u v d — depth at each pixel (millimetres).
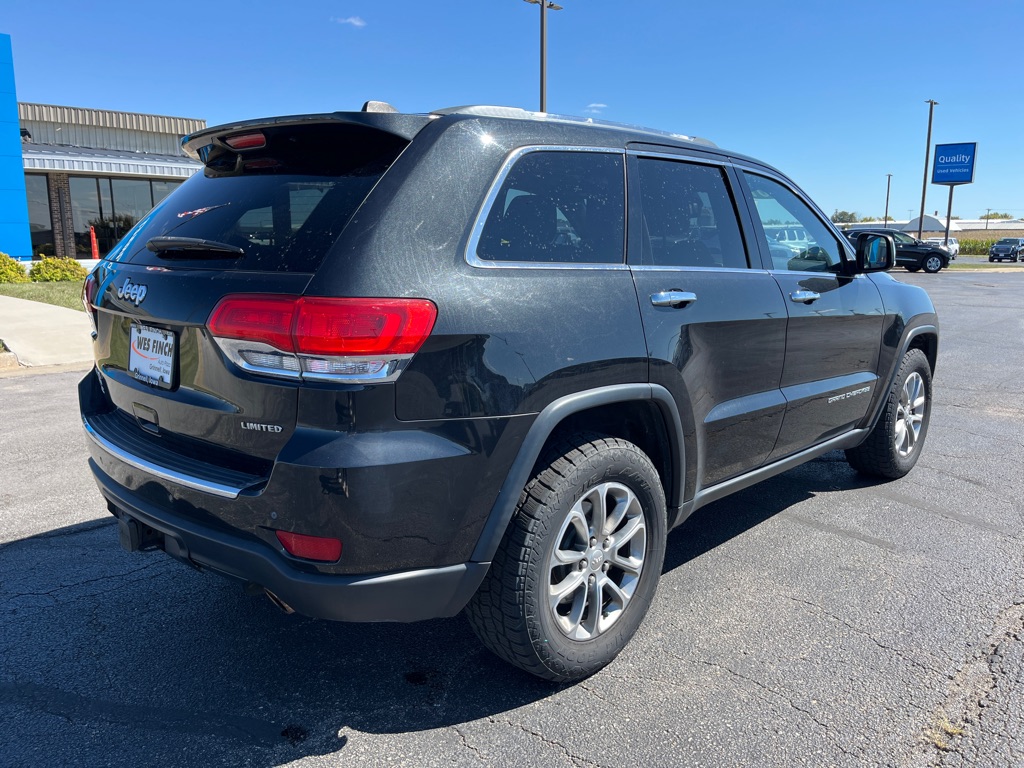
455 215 2305
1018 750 2338
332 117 2371
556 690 2660
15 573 3541
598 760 2301
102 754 2314
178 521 2371
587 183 2744
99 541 3906
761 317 3264
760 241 3479
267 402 2125
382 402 2074
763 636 2998
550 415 2383
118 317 2738
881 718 2496
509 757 2314
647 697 2611
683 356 2857
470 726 2465
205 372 2289
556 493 2420
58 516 4219
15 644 2932
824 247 3947
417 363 2113
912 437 4910
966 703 2572
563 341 2424
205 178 2840
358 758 2311
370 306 2049
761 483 4848
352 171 2357
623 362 2600
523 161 2541
